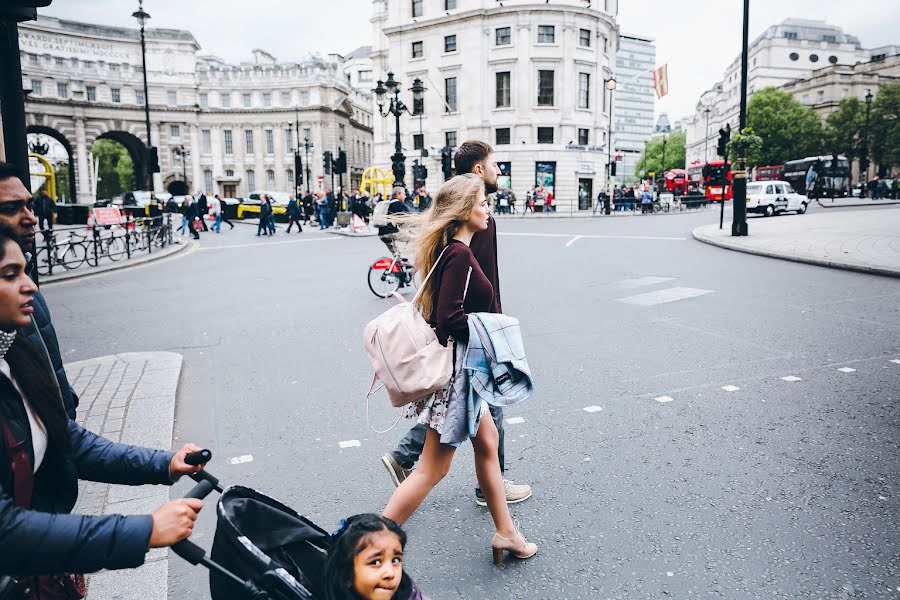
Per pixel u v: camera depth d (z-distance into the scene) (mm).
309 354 6938
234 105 74438
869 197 55750
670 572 2916
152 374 6051
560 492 3705
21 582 1593
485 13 47562
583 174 49031
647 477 3859
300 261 16234
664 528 3287
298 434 4660
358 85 101438
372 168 40594
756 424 4641
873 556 2984
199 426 4840
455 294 2697
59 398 1708
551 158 47969
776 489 3658
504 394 2750
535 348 6883
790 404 5031
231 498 1889
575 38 47812
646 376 5844
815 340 6953
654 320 8195
